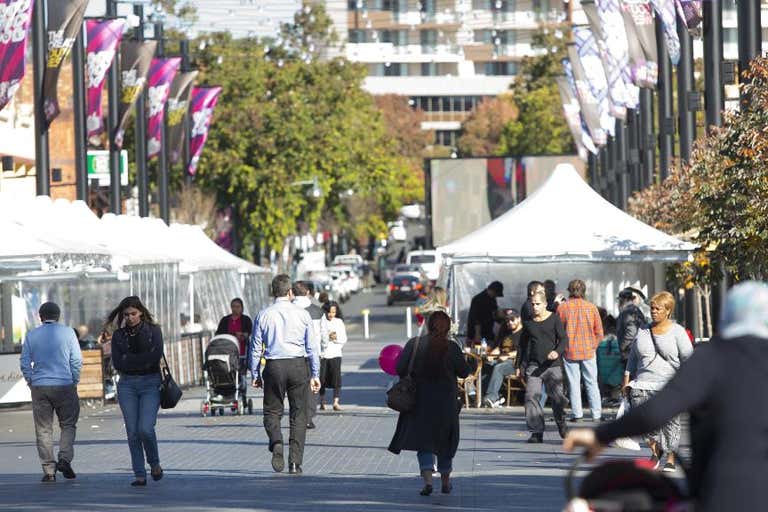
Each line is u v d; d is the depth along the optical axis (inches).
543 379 1812.3
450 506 1224.2
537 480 1412.4
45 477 1486.2
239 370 2411.4
